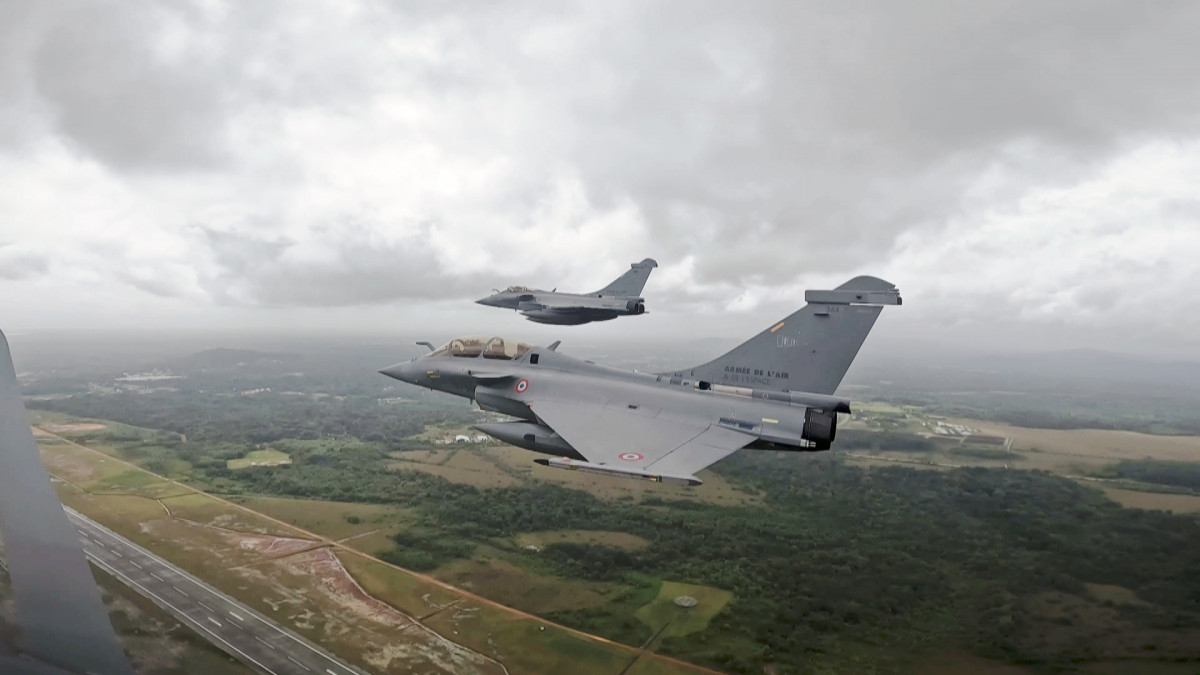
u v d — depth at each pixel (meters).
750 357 14.84
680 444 12.86
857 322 13.96
